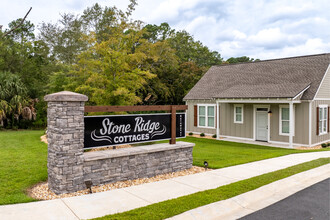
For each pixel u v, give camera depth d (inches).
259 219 193.8
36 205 207.2
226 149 520.1
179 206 207.0
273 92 589.3
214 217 193.2
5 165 322.7
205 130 763.4
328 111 639.8
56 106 239.3
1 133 701.3
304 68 652.7
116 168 276.1
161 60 1048.8
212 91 758.5
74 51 1190.3
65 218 183.5
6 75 828.6
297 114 586.9
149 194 238.1
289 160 397.4
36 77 1027.3
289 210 211.5
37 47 1225.4
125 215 187.6
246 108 671.8
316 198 239.6
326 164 370.0
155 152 308.2
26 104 837.8
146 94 1112.8
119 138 291.4
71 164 243.9
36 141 530.0
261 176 301.7
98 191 250.1
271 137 626.8
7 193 230.4
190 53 1342.3
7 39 1040.2
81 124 250.5
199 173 316.8
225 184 272.5
